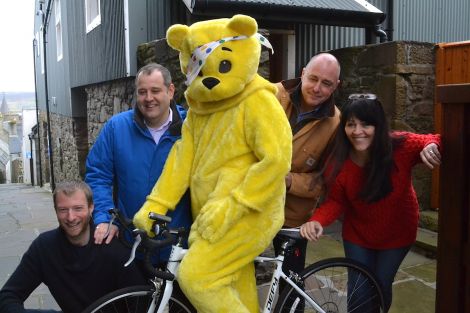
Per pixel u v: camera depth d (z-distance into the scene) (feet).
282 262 7.86
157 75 7.61
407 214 7.91
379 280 8.19
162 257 7.91
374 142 7.41
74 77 30.45
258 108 6.56
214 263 6.51
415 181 15.76
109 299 6.93
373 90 15.89
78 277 7.50
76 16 28.66
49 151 46.39
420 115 15.51
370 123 7.38
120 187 8.05
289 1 15.10
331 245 15.23
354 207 7.99
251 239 6.61
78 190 7.24
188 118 7.41
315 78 8.20
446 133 6.57
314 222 7.87
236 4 14.10
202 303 6.52
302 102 8.64
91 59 25.53
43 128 53.16
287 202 8.45
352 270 8.27
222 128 6.75
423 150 6.89
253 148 6.62
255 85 6.71
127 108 20.49
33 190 50.65
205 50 6.55
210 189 6.81
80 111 32.53
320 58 8.23
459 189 6.33
